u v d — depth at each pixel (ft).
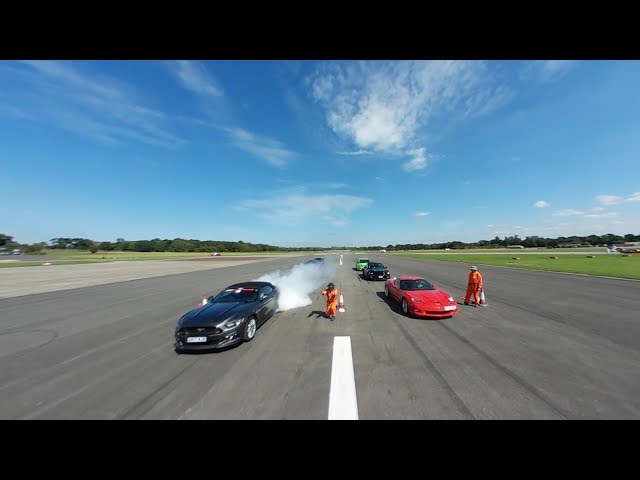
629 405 10.64
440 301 24.31
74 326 23.30
